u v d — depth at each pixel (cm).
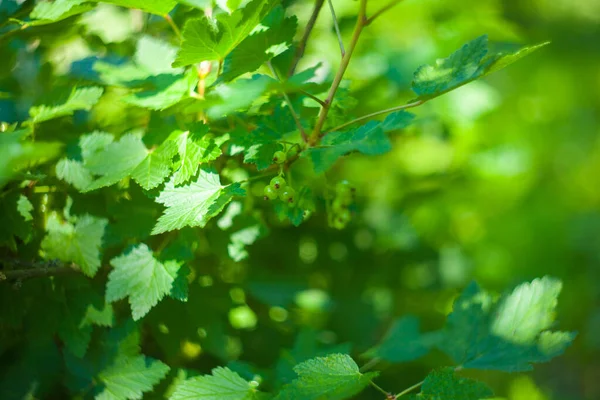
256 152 58
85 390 61
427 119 81
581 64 212
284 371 65
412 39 89
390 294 87
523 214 158
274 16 59
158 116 61
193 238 59
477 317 65
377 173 86
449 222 101
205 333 66
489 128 99
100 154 59
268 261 76
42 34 65
